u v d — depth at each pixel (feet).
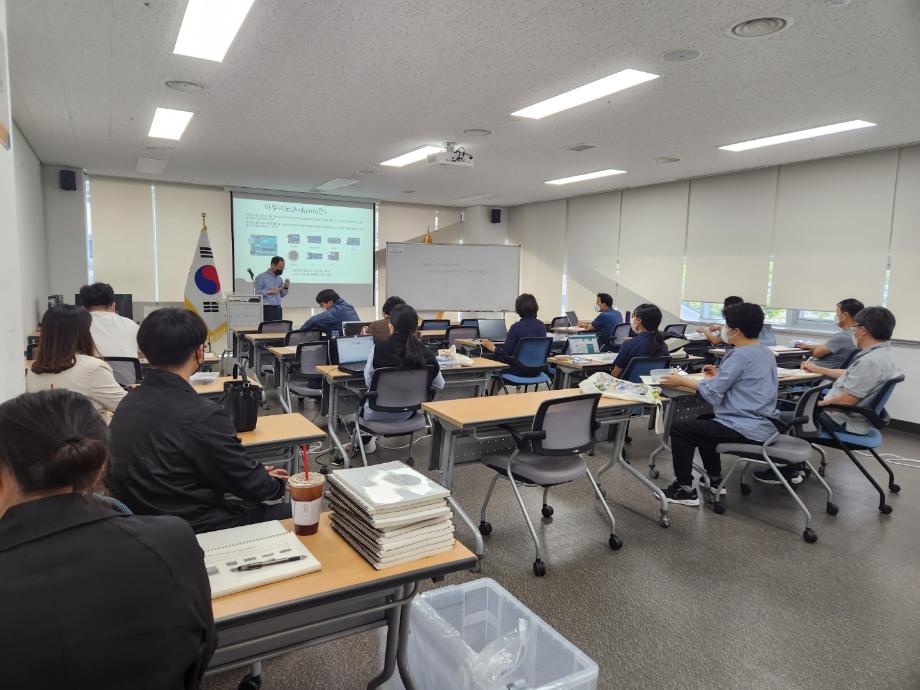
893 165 17.47
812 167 19.54
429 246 30.12
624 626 6.98
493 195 29.14
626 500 11.11
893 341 17.60
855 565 8.68
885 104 13.16
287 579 3.98
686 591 7.83
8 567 2.31
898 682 6.10
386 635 4.75
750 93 12.55
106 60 11.24
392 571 4.16
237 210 27.48
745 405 10.21
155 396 4.79
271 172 23.39
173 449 4.69
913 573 8.47
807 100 12.96
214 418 4.86
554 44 10.12
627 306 26.94
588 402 8.52
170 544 2.67
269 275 25.43
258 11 9.07
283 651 4.24
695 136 16.46
